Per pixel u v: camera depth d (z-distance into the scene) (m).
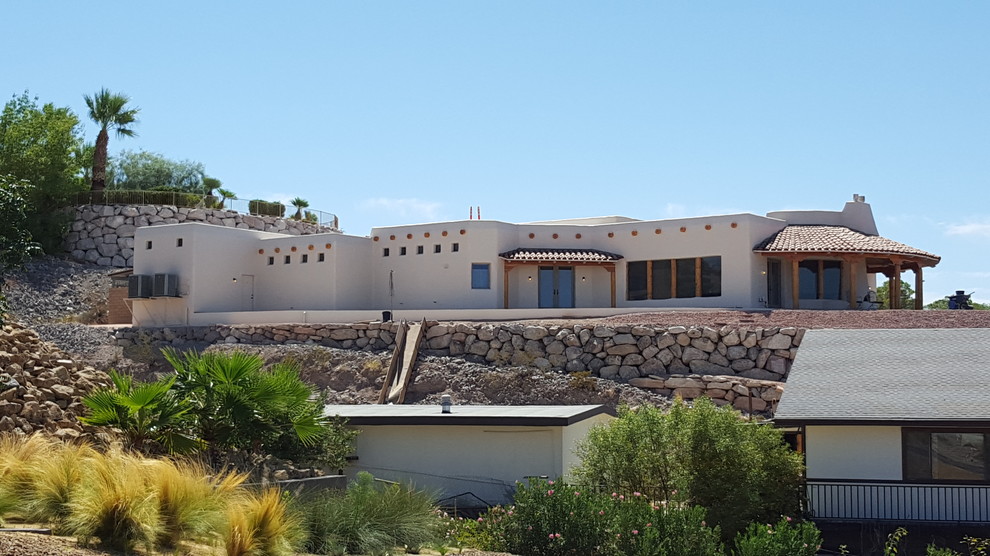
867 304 43.78
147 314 48.69
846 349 23.58
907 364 22.06
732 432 19.08
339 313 42.25
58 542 10.63
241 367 16.34
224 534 11.83
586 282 46.38
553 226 46.72
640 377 34.00
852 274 42.03
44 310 51.84
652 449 19.03
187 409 15.63
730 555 17.89
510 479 21.08
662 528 15.83
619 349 34.59
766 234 43.53
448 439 21.53
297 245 49.38
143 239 49.50
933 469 19.45
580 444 20.30
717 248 43.03
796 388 21.23
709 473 18.70
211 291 48.53
